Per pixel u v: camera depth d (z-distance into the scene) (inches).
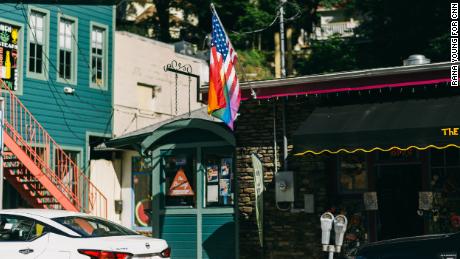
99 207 876.6
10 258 428.8
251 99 621.9
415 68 546.3
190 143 674.2
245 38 1729.8
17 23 814.5
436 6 1331.2
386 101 572.4
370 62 1610.5
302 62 1770.4
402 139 515.2
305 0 1800.0
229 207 645.9
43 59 841.5
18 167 729.6
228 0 1731.1
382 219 592.4
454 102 532.4
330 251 555.2
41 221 439.8
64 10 873.5
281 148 617.9
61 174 840.9
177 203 676.1
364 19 1947.6
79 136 874.1
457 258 324.8
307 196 596.1
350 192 604.7
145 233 877.8
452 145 496.4
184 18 1768.0
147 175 890.1
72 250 419.5
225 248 643.5
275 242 613.0
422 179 579.8
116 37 942.4
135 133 901.8
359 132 531.5
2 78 791.7
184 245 665.6
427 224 574.6
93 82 906.1
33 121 815.7
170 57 1039.6
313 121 567.8
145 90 994.7
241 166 637.3
